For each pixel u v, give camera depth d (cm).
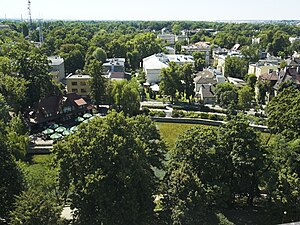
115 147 3156
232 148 3647
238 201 4084
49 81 8112
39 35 19550
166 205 3288
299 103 4547
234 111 8400
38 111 7094
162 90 9381
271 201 3562
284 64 11544
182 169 3247
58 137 6269
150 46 16175
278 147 3878
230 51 17350
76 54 13200
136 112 8056
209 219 3183
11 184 3353
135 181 3134
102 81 8362
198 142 3634
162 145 3947
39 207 2702
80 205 3070
